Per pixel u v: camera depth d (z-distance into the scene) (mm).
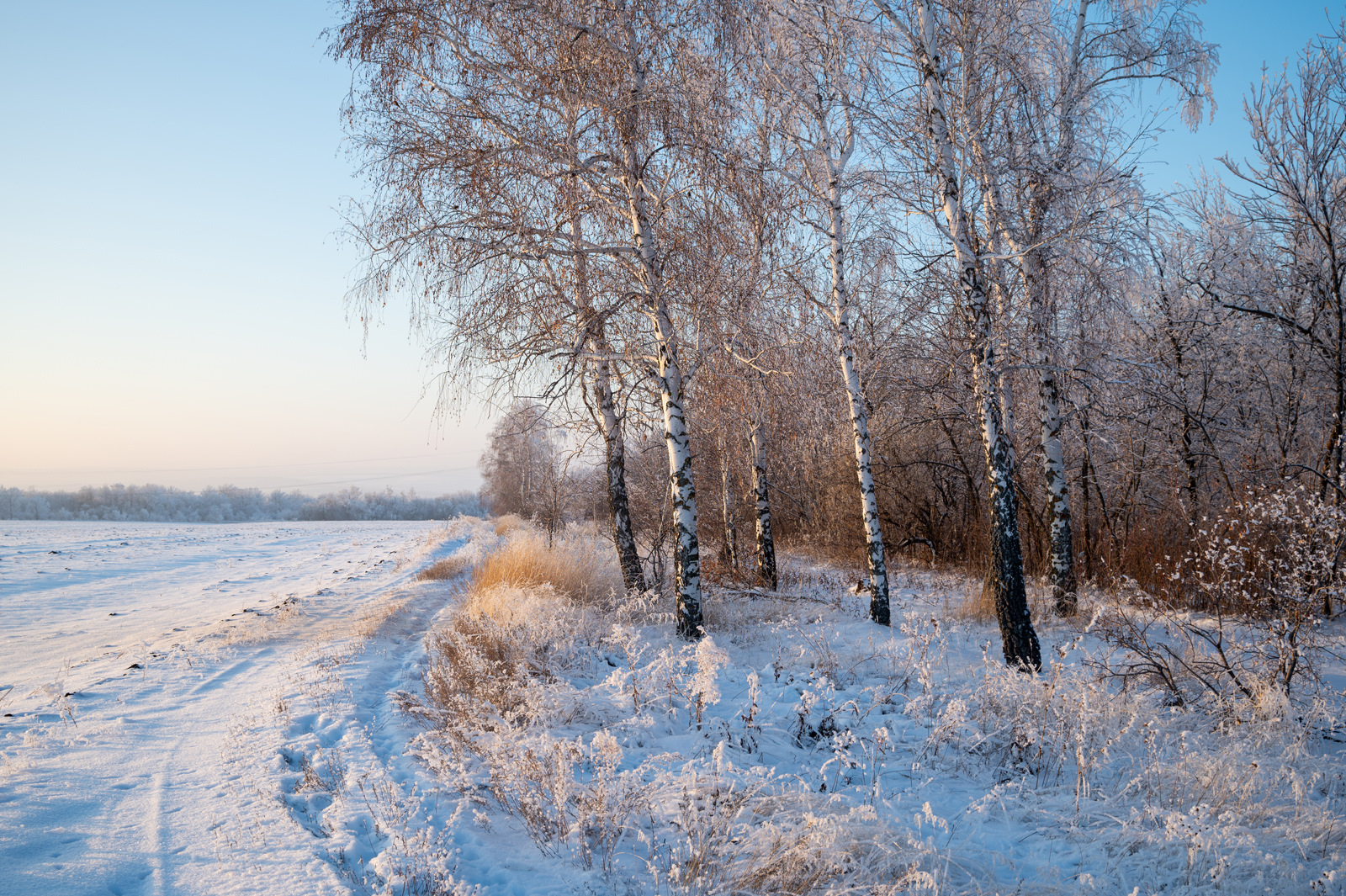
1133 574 12117
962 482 18109
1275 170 10914
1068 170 9641
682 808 3891
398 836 3787
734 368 9453
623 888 3578
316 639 10461
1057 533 11141
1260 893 3480
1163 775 4754
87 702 7059
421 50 8477
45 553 27719
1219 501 12875
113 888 3471
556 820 4254
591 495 18156
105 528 56906
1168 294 12570
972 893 3484
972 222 9273
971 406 12859
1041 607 11195
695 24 8539
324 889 3488
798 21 10008
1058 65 10766
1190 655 6801
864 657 8445
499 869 3816
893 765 5387
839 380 12094
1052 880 3645
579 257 9164
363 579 19281
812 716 6309
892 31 9328
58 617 13766
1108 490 15695
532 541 14070
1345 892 3414
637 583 11914
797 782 4867
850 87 10148
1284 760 4785
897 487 18672
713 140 8445
